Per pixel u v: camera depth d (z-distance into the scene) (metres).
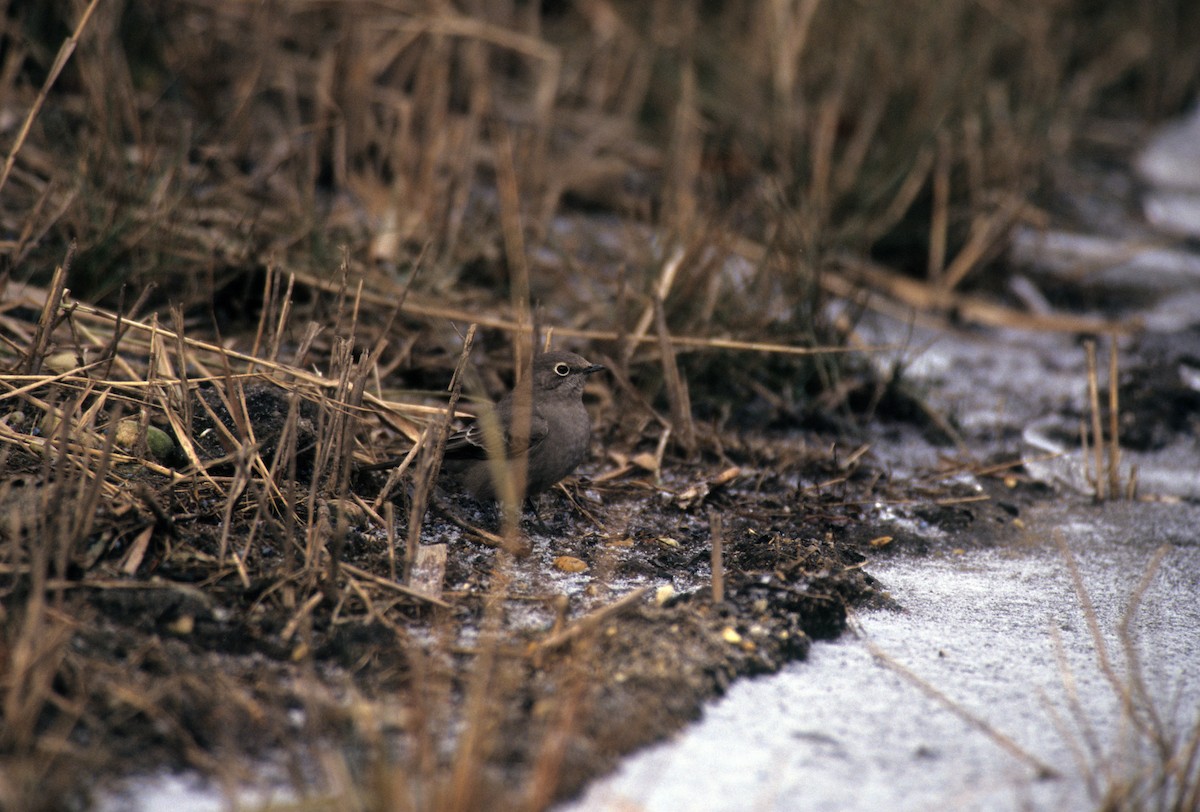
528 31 19.08
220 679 6.75
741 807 6.09
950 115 17.67
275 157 15.09
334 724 6.50
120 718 6.31
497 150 16.59
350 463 8.51
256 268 12.25
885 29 18.97
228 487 8.55
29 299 10.70
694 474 10.82
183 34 16.22
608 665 7.19
